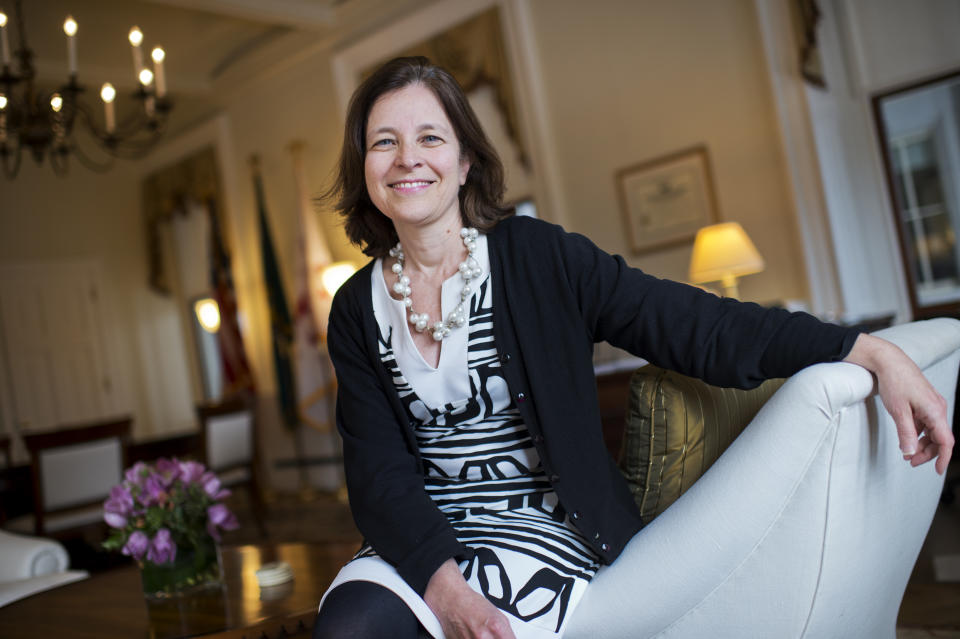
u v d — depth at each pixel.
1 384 8.42
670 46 5.53
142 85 4.53
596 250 1.36
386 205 1.40
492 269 1.38
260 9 6.50
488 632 1.12
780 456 1.14
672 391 1.40
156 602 2.06
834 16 5.36
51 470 4.80
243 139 8.25
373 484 1.34
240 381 8.38
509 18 6.12
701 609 1.23
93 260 9.10
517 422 1.38
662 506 1.41
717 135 5.38
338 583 1.26
